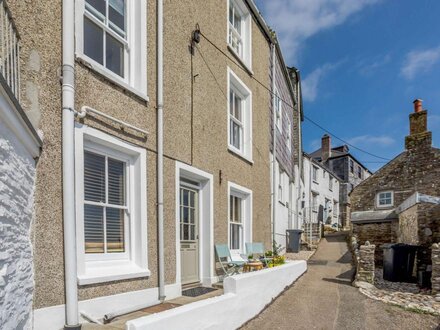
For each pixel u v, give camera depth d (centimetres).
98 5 504
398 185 1675
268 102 1152
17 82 336
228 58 857
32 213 357
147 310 482
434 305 704
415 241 1129
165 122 599
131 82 545
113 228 500
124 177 525
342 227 2745
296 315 589
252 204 948
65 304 386
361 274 921
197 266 705
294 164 1911
